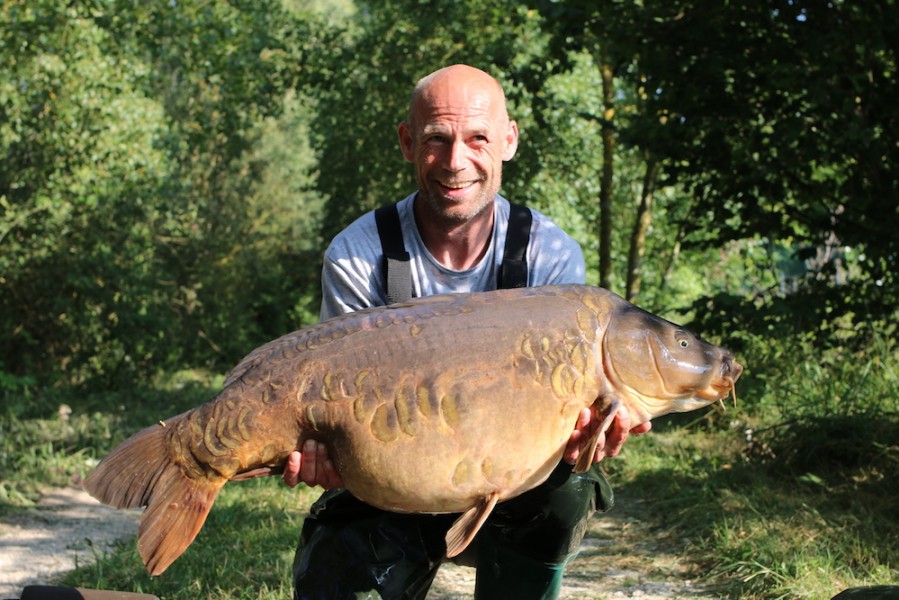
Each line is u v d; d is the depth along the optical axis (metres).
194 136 16.14
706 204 9.27
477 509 2.39
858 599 3.03
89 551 5.92
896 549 4.83
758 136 8.55
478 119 2.75
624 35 8.36
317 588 2.68
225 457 2.36
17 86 12.60
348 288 2.89
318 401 2.36
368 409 2.35
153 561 2.33
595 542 5.63
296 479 2.42
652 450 7.58
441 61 15.76
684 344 2.51
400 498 2.38
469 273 2.89
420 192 2.85
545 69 11.48
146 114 13.62
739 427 7.79
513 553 2.88
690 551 5.23
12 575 5.38
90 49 12.70
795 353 8.54
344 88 16.30
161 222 17.89
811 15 8.05
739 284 17.09
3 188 13.38
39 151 13.27
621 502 6.49
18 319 14.96
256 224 22.31
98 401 12.84
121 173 13.51
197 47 15.07
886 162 8.14
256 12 16.16
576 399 2.43
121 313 14.80
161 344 15.80
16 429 9.48
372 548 2.68
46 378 14.55
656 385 2.48
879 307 8.30
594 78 16.17
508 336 2.41
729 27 8.20
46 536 6.31
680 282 17.80
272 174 23.09
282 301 22.17
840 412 6.93
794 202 9.19
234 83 16.20
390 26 16.12
